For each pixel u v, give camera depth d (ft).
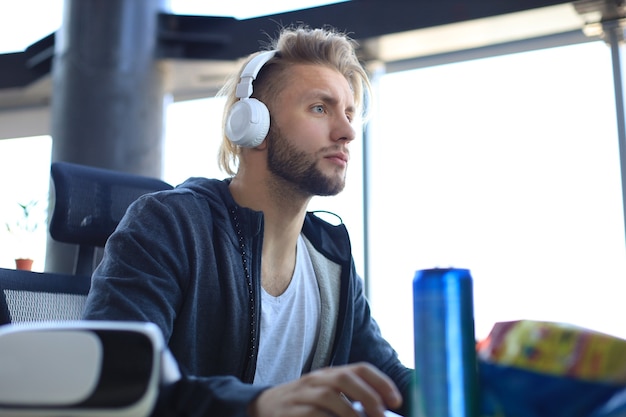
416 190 13.21
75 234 6.21
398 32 13.07
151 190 6.66
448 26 12.77
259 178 4.81
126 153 14.01
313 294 5.04
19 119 17.28
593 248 11.79
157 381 2.08
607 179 11.94
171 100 15.93
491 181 12.60
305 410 2.52
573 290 11.71
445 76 13.82
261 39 13.96
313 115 4.68
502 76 13.25
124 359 2.08
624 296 11.51
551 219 12.04
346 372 2.54
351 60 5.16
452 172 12.96
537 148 12.44
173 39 14.43
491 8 12.48
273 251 4.86
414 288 2.29
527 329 2.29
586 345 2.19
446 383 2.16
